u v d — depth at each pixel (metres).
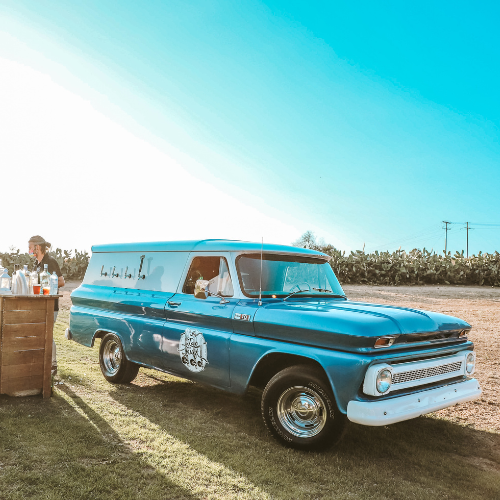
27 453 3.70
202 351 4.88
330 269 5.70
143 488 3.30
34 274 5.29
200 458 3.86
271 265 5.09
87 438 4.07
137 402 5.31
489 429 4.99
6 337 5.02
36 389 5.21
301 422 4.16
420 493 3.46
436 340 4.27
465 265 23.19
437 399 4.04
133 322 5.81
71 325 7.01
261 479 3.55
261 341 4.39
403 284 22.73
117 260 6.62
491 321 12.59
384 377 3.70
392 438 4.62
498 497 3.45
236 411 5.24
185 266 5.50
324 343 3.96
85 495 3.13
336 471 3.75
